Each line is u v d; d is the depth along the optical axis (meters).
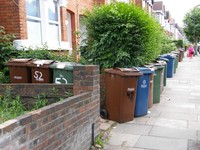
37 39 5.75
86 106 3.11
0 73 4.45
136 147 3.31
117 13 5.22
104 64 5.26
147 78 4.61
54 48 6.04
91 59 5.45
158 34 6.55
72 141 2.76
